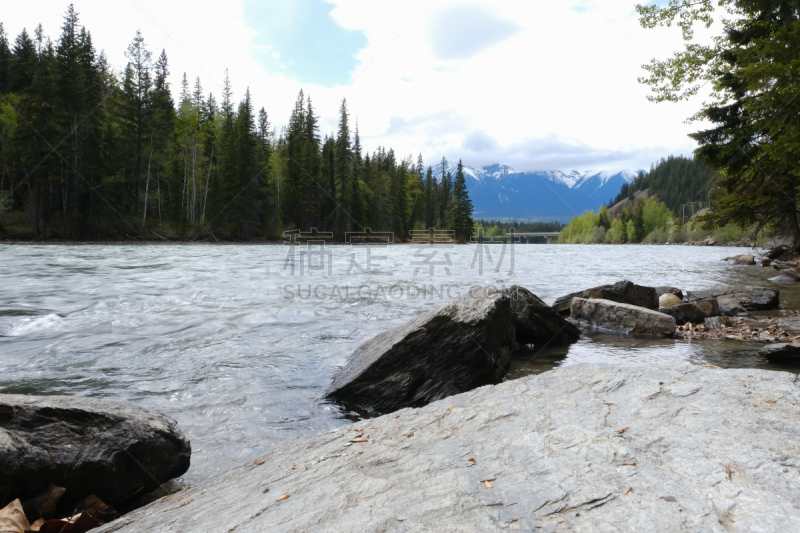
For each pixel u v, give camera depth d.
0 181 37.88
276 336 6.87
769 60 13.54
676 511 1.35
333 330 7.35
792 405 2.14
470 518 1.39
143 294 10.38
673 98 15.76
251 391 4.66
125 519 2.03
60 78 36.91
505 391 2.85
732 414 2.09
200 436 3.64
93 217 37.69
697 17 14.27
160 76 51.44
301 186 55.62
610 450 1.82
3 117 35.94
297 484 1.92
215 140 56.44
